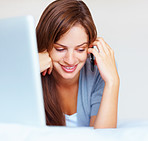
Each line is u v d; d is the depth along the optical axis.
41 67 1.13
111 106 1.06
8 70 0.66
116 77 1.11
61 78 1.36
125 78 2.66
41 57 1.14
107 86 1.09
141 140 0.57
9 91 0.68
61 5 1.09
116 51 2.54
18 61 0.65
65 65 1.16
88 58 1.40
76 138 0.58
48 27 1.09
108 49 1.19
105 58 1.15
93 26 1.13
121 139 0.57
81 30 1.08
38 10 2.40
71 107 1.48
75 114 1.47
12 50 0.65
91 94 1.42
